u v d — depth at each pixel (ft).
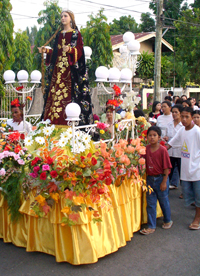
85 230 11.56
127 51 16.62
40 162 11.41
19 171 12.45
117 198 13.33
